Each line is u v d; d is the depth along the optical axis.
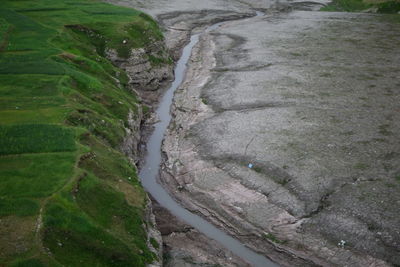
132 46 54.94
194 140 39.12
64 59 46.19
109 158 32.50
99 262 22.66
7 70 41.81
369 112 41.38
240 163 34.84
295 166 33.50
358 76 50.44
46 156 29.45
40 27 54.41
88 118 35.75
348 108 42.25
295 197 30.89
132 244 24.95
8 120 33.12
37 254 21.33
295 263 27.23
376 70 52.31
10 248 21.48
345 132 37.81
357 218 28.50
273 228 29.50
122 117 41.12
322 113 41.28
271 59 56.91
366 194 30.30
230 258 27.95
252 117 41.03
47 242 22.25
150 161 38.97
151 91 53.78
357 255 26.48
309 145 36.03
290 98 44.66
